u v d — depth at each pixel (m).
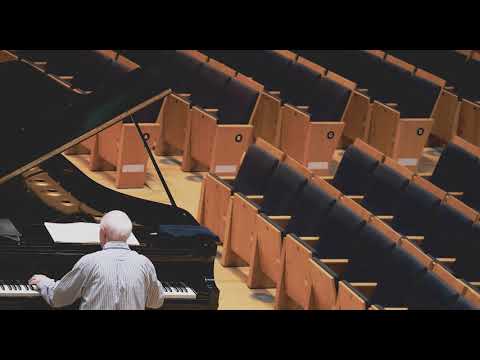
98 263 8.79
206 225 13.63
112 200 11.14
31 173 11.59
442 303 9.85
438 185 13.79
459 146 13.73
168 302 9.77
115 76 17.12
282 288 11.70
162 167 16.58
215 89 16.92
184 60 17.92
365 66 18.77
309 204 12.24
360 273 11.06
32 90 15.45
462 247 11.48
